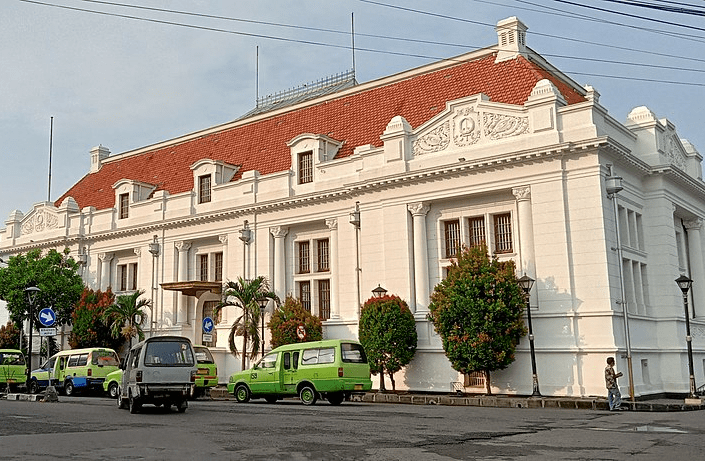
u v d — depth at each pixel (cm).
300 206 3556
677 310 2992
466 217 3047
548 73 3428
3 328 4747
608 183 2638
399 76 3806
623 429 1582
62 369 3328
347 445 1284
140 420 1802
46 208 4788
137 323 4025
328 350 2420
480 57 3519
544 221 2772
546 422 1748
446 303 2719
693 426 1658
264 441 1342
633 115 3191
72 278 4369
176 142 4809
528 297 2595
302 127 4019
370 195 3278
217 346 3778
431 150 3114
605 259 2627
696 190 3356
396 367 2933
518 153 2812
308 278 3559
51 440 1366
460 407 2342
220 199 3900
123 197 4438
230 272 3800
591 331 2620
